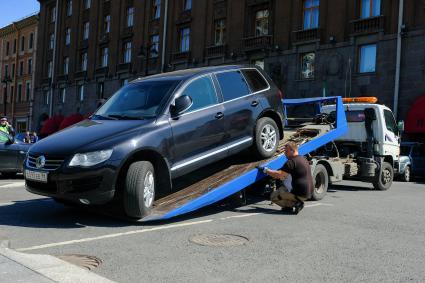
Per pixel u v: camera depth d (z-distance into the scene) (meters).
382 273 4.94
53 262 4.75
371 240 6.44
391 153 13.72
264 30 30.33
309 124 11.20
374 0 24.91
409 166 19.78
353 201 10.46
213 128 7.77
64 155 6.52
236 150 8.21
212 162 7.89
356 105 13.32
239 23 31.47
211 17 33.72
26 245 5.76
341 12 25.94
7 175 15.20
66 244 5.84
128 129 6.85
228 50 32.19
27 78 58.53
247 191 9.66
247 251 5.68
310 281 4.63
